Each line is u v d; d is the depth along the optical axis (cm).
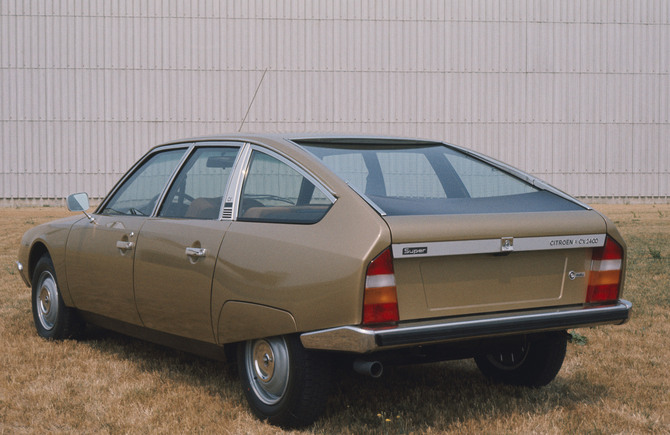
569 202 341
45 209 3067
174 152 407
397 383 388
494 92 3494
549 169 3534
